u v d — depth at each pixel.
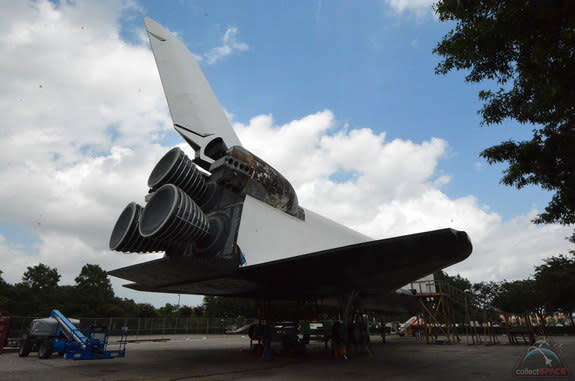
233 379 9.60
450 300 26.88
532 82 7.73
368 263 12.16
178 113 16.50
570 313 36.03
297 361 14.10
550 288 32.12
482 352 17.59
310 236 18.22
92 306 58.69
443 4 7.93
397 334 42.06
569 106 7.17
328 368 11.99
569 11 5.17
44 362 13.30
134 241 13.15
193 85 18.19
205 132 16.94
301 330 21.14
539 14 5.52
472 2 6.98
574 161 8.78
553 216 11.04
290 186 17.72
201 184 14.52
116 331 34.06
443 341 25.11
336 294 17.03
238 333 44.88
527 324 22.89
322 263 12.15
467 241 10.33
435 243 10.31
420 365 12.67
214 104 18.72
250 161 15.05
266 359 14.62
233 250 12.87
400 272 13.75
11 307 48.97
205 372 10.91
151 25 18.02
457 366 12.27
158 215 11.40
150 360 14.20
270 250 14.28
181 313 71.56
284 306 17.83
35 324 15.45
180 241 11.98
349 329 17.09
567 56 6.18
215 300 65.00
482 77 8.37
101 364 12.77
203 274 13.51
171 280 15.00
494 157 10.05
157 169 14.38
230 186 14.66
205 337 36.69
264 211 15.55
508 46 7.46
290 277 13.57
